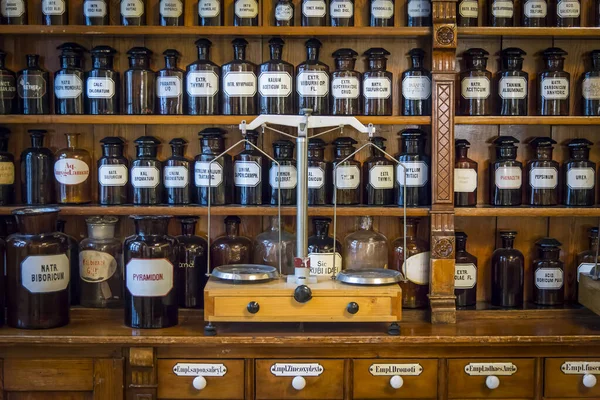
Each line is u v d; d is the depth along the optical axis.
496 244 2.46
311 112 2.04
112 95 2.25
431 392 2.03
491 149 2.45
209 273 2.13
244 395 2.02
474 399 2.04
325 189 2.29
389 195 2.28
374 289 1.98
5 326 2.11
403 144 2.35
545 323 2.18
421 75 2.26
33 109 2.27
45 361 2.02
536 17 2.27
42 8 2.29
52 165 2.31
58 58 2.41
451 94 2.16
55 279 2.09
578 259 2.41
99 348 2.02
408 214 2.19
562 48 2.43
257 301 1.98
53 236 2.11
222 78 2.25
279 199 2.12
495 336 2.02
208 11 2.27
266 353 2.01
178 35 2.32
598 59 2.31
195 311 2.25
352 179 2.28
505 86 2.28
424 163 2.25
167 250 2.10
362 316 1.99
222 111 2.25
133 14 2.27
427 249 2.27
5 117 2.19
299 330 2.06
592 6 2.40
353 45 2.41
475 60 2.29
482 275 2.46
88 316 2.24
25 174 2.29
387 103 2.27
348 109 2.25
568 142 2.43
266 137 2.42
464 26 2.26
